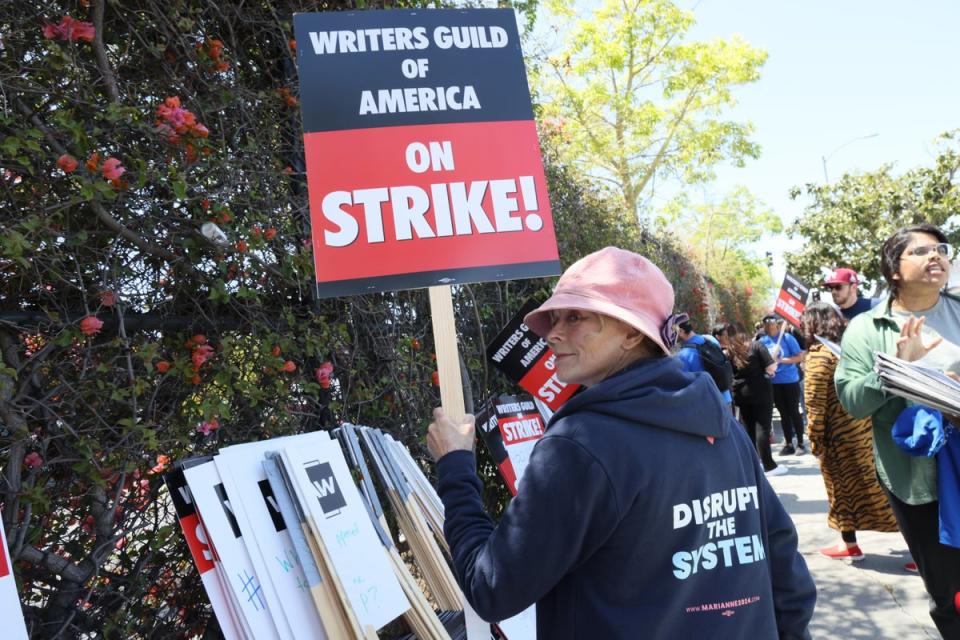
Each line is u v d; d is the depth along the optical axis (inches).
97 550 83.9
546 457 52.6
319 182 81.3
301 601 74.5
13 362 80.2
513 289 181.5
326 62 84.7
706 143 771.4
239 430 102.7
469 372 157.8
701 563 53.4
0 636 59.6
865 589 170.6
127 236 88.4
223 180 101.7
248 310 102.2
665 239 456.1
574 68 693.9
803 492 274.7
